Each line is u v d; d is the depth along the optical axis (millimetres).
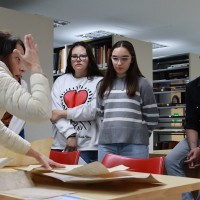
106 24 7180
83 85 2922
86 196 959
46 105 1156
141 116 2564
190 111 2908
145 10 6266
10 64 1301
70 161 1989
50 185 1130
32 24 4117
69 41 8727
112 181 1096
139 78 2574
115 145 2525
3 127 1310
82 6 5969
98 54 4574
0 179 1088
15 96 1128
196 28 7523
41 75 1196
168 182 1170
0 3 5797
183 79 6301
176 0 5750
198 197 2629
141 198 999
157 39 8570
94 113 2770
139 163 1698
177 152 2834
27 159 1579
